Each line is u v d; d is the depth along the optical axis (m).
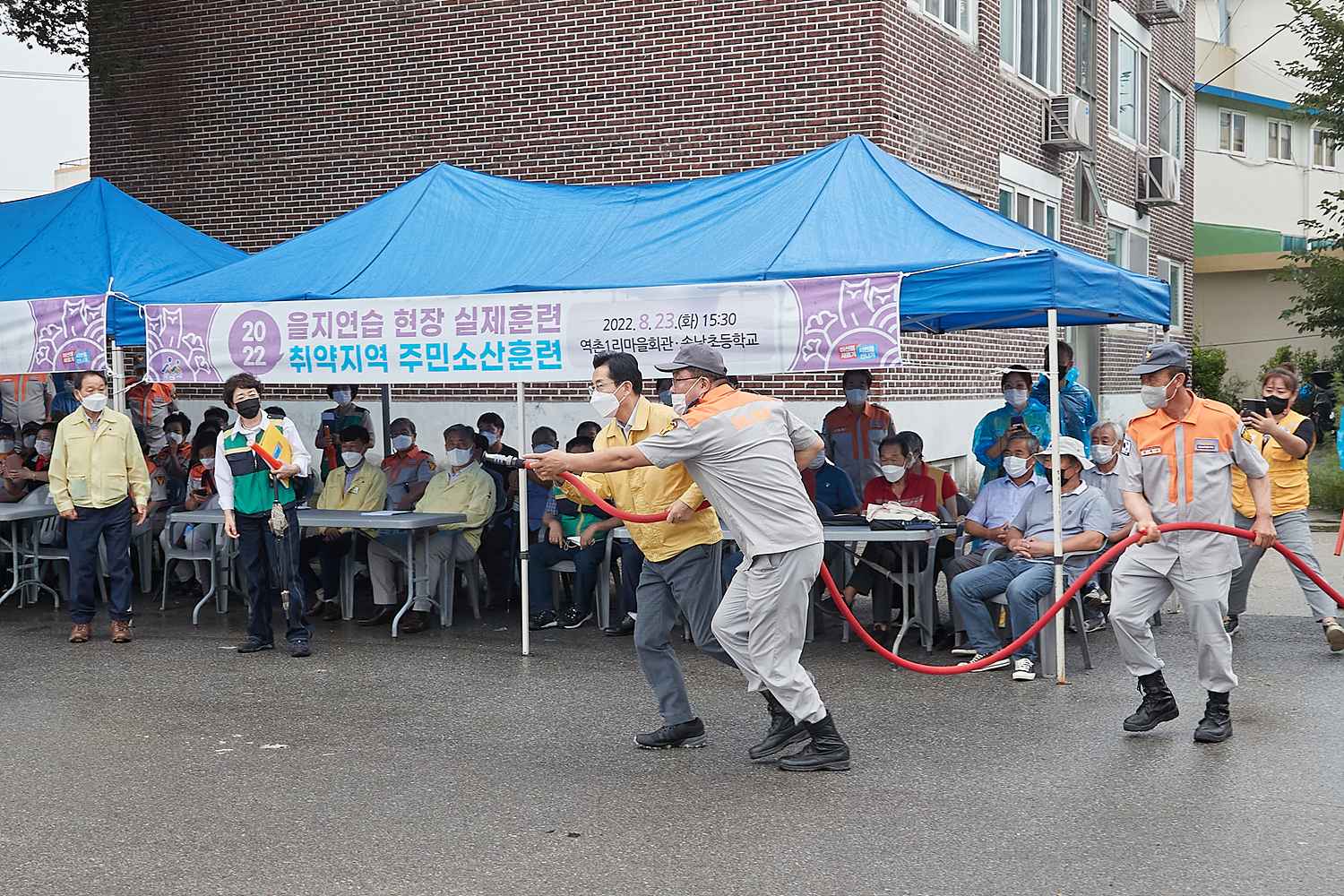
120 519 9.89
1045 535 8.95
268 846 5.54
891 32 14.09
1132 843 5.46
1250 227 39.31
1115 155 21.84
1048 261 8.33
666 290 8.85
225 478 9.40
